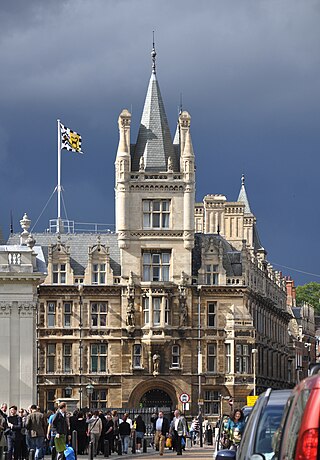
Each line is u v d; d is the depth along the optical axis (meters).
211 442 109.50
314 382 18.38
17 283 89.12
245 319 125.75
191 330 124.94
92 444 60.84
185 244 125.12
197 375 124.56
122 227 124.81
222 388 125.00
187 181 125.62
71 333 123.56
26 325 89.12
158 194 125.44
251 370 126.06
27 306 89.25
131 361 123.75
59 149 129.50
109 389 123.44
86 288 123.88
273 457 21.42
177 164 127.38
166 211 125.81
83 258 126.06
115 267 125.38
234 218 168.62
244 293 126.12
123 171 125.06
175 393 124.06
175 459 71.94
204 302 125.69
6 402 88.12
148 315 124.19
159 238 125.12
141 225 125.12
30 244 90.25
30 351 88.94
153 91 129.38
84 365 123.44
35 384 89.00
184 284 124.75
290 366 168.25
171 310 125.06
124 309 124.12
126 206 125.12
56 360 123.19
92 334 123.75
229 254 128.88
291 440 18.92
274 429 25.44
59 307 123.69
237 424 42.56
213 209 168.25
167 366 124.12
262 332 138.88
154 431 96.88
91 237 128.12
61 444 55.09
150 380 123.50
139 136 128.00
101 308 124.50
